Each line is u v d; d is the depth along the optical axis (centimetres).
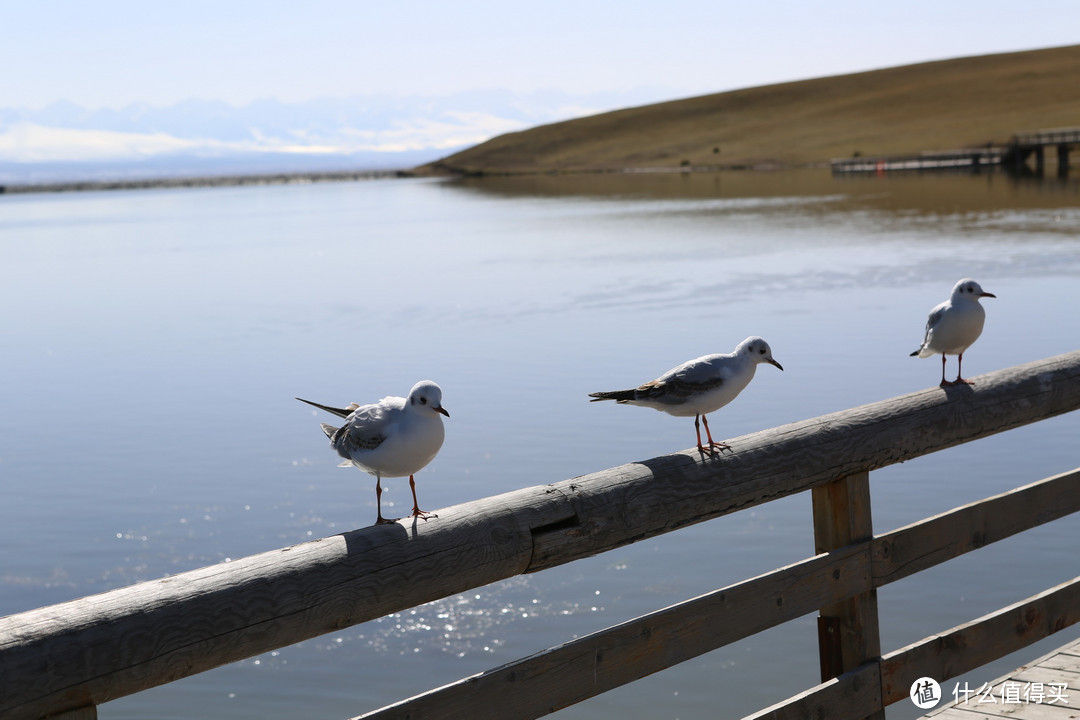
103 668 240
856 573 398
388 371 2078
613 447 1480
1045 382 466
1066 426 1430
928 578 983
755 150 13062
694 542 1110
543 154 15888
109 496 1359
